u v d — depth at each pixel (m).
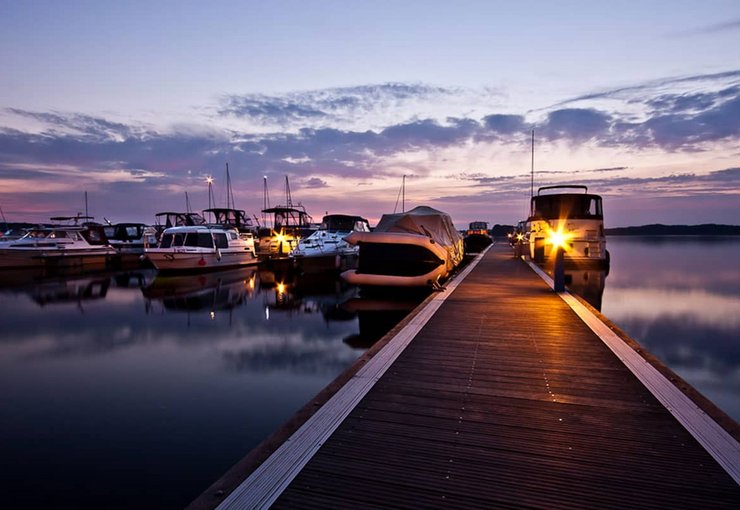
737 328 12.55
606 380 4.96
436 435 3.71
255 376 8.25
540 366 5.47
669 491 2.94
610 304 16.52
